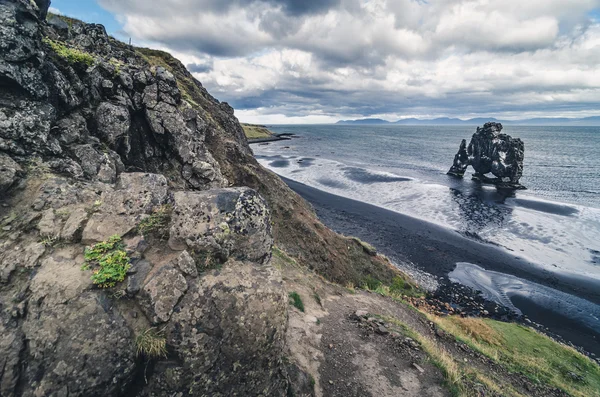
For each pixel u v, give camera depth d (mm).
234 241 5293
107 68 11750
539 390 9758
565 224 34219
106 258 4645
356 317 11000
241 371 4664
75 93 9961
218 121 28625
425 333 11820
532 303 20938
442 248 28500
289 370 6699
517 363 11930
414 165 74375
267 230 5867
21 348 3760
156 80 14109
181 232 5102
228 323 4566
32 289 4203
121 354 4031
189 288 4598
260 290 4918
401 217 35812
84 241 5016
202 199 5398
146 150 13242
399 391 7395
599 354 16781
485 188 52625
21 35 7332
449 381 7812
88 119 10453
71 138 8953
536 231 32406
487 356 11266
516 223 34625
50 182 6555
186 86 29656
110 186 7891
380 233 31203
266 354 4867
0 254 4684
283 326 5082
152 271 4660
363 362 8320
